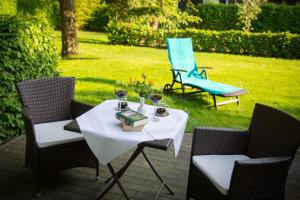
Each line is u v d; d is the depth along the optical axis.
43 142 2.97
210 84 6.16
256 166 2.36
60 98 3.58
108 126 2.77
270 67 9.97
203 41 12.63
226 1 18.69
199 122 5.11
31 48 4.61
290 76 8.81
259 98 6.73
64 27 9.52
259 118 2.94
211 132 2.88
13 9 13.81
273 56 12.20
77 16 17.14
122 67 8.70
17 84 3.29
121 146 2.55
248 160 2.36
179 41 6.87
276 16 15.84
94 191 3.17
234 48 12.46
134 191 3.21
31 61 4.59
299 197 3.27
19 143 4.07
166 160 3.86
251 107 6.10
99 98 6.02
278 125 2.72
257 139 2.93
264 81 8.16
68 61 9.00
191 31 12.61
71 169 3.53
